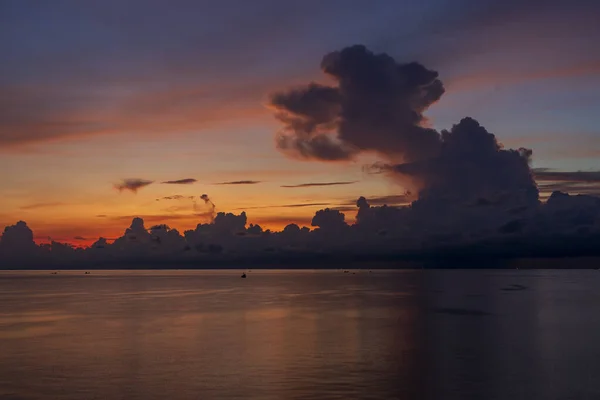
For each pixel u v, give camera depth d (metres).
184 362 39.34
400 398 30.08
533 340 48.72
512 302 94.56
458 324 60.62
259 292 135.00
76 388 32.47
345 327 58.47
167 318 69.44
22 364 39.19
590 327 57.84
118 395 31.00
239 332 55.06
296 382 33.25
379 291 136.25
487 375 35.03
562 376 34.66
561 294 118.94
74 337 52.38
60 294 130.12
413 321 63.84
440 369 36.59
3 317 72.00
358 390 31.55
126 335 53.53
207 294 126.56
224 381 33.69
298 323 62.56
